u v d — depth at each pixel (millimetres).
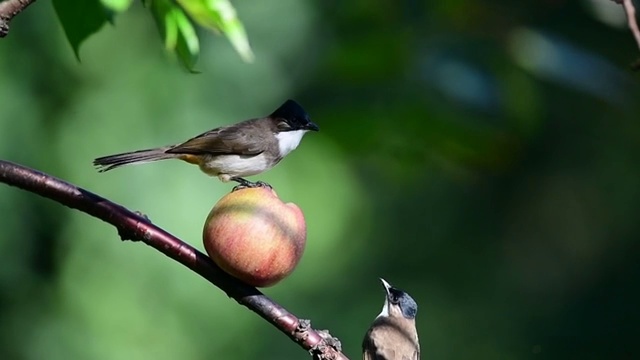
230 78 14336
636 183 17188
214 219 5191
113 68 14617
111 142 14477
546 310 18438
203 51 14266
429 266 18219
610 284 18219
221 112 14477
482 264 18438
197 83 14508
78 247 14945
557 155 16672
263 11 14039
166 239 5293
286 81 14180
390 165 9117
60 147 14336
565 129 15469
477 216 18266
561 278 18516
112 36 14641
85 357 14836
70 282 14906
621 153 16391
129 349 15039
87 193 5293
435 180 17641
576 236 18250
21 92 14062
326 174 15609
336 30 9133
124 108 14531
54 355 14750
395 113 8492
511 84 8453
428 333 18328
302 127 8312
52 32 14180
